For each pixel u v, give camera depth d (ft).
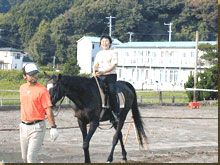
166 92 139.54
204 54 153.99
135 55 185.98
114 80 25.53
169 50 175.63
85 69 232.32
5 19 318.45
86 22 274.57
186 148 31.83
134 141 35.04
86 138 23.09
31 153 17.57
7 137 34.88
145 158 26.89
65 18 275.59
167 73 175.94
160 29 287.28
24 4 345.31
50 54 265.13
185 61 169.99
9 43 304.30
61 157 26.48
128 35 275.39
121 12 279.90
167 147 32.12
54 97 22.22
